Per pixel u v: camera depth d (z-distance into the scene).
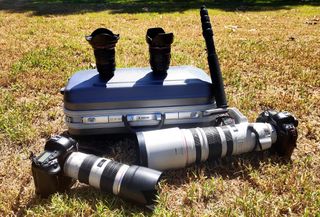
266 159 1.18
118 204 1.00
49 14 4.05
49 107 1.62
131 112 1.19
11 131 1.37
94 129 1.19
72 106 1.17
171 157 1.07
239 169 1.15
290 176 1.11
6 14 4.10
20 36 2.87
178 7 4.43
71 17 3.78
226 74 1.95
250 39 2.69
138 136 1.08
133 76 1.24
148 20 3.51
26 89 1.81
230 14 3.85
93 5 4.77
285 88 1.79
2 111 1.55
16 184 1.12
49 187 1.00
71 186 1.06
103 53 1.18
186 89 1.20
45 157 0.99
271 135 1.15
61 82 1.86
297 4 4.53
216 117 1.24
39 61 2.17
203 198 1.03
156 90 1.19
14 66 2.10
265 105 1.60
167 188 1.07
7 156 1.27
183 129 1.13
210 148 1.10
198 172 1.12
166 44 1.20
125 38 2.76
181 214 0.97
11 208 1.01
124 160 1.20
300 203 1.00
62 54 2.33
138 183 0.94
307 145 1.30
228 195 1.05
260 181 1.08
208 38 1.25
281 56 2.26
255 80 1.88
